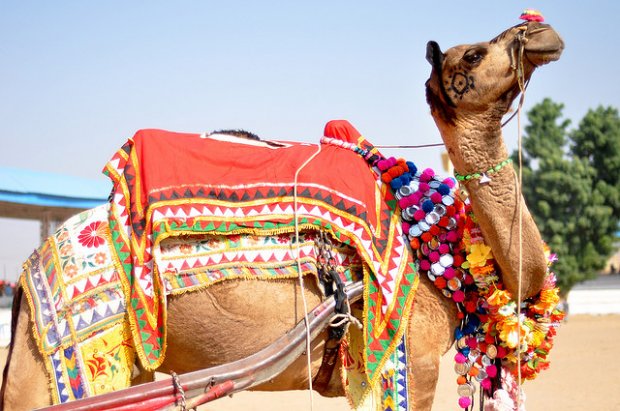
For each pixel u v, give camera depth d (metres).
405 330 4.30
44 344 3.96
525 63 4.04
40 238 22.02
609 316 28.86
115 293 4.04
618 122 36.31
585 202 33.84
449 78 4.05
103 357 3.96
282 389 4.44
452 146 4.14
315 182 4.28
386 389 4.27
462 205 4.49
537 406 9.60
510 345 4.28
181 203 4.06
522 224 4.16
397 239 4.36
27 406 3.95
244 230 4.12
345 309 4.14
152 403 3.78
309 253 4.23
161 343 3.95
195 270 4.04
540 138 35.25
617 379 11.73
